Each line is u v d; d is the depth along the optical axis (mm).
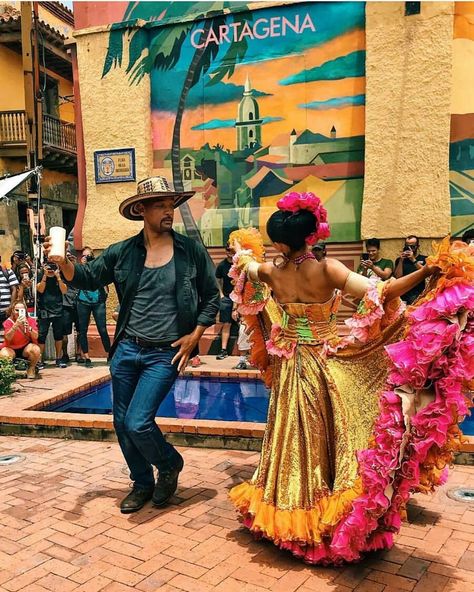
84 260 9508
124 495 3898
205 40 9336
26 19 10953
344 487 2875
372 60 8367
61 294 9070
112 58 9727
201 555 3061
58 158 19281
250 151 9227
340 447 2984
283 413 3148
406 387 2699
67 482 4160
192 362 8039
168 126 9672
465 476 4090
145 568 2943
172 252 3701
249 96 9172
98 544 3211
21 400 6766
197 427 4859
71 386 6707
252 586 2760
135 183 9812
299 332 3160
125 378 3695
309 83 8859
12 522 3510
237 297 3418
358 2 8531
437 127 8148
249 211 9227
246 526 3291
